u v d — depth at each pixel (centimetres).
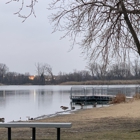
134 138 874
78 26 1007
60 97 5594
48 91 8225
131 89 6494
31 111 3089
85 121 1482
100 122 1392
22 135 1000
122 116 1688
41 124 781
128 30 1045
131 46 1071
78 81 12381
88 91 7444
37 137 937
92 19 1002
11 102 4425
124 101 3528
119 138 879
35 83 14925
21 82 15050
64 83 13650
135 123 1290
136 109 2173
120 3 952
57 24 1662
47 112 2920
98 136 923
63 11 975
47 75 14662
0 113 2917
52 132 1051
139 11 962
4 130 1132
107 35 1034
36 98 5347
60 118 1850
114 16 999
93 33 1023
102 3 971
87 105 3856
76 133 1016
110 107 2656
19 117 2559
